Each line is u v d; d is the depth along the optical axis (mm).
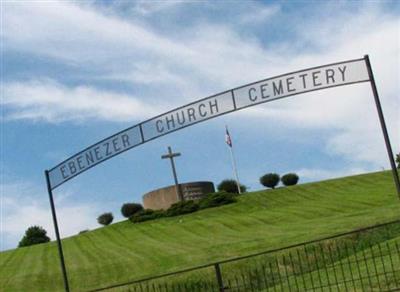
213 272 19938
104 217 57281
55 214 15227
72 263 31562
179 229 41031
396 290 12812
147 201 54375
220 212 46156
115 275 26234
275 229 32688
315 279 16156
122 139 13781
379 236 20188
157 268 25672
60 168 14891
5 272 31469
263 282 18312
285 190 52344
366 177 53531
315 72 12172
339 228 25156
